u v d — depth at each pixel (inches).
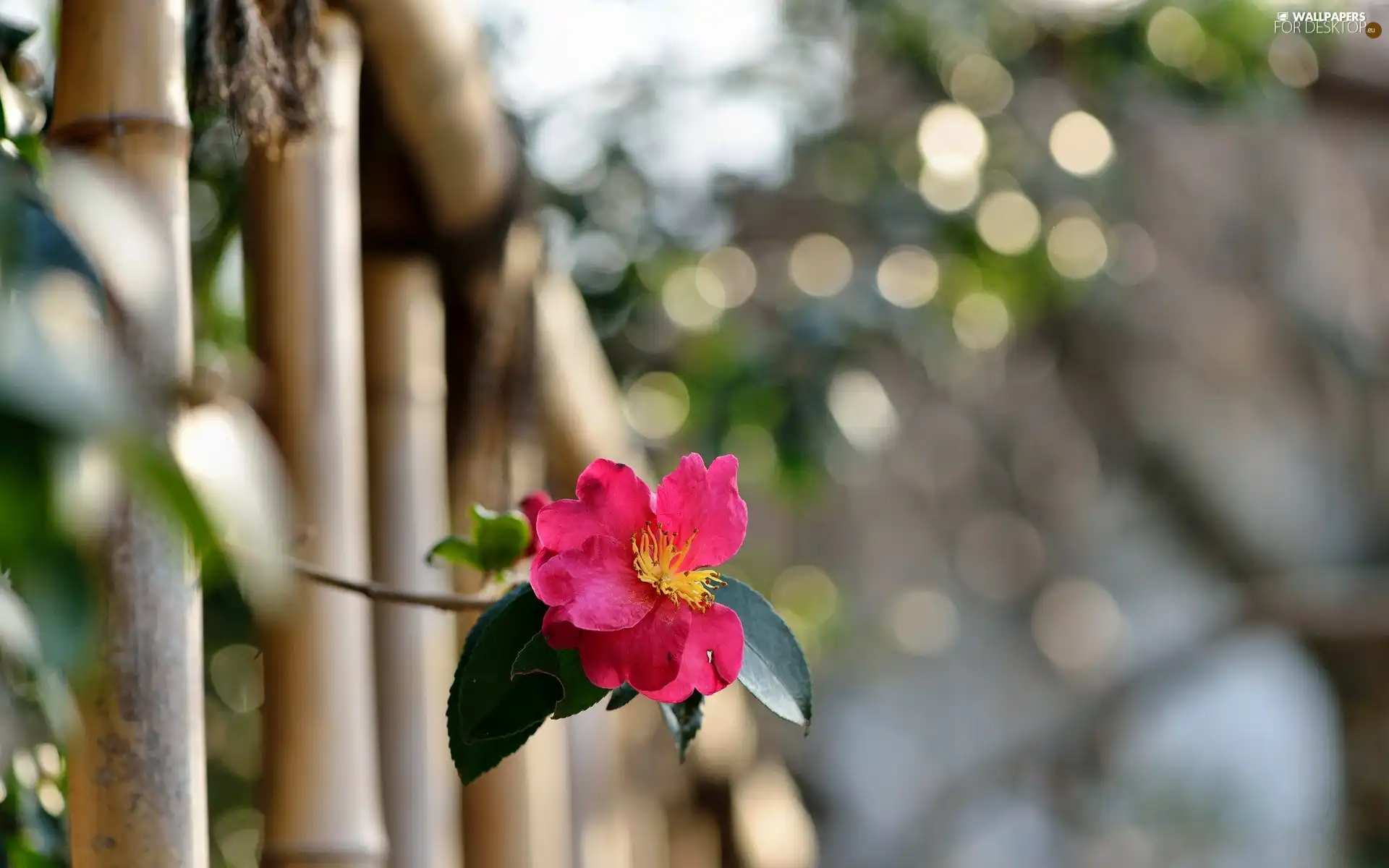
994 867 191.6
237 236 64.8
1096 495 193.6
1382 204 187.6
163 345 33.5
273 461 46.2
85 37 35.8
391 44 53.3
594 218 115.8
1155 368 186.5
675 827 105.1
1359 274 190.4
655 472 116.9
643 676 29.0
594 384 79.6
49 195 26.5
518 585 31.8
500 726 30.1
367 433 59.1
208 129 61.8
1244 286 186.7
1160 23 119.3
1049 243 127.8
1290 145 182.5
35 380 16.6
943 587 183.8
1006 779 186.9
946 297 123.3
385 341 59.7
